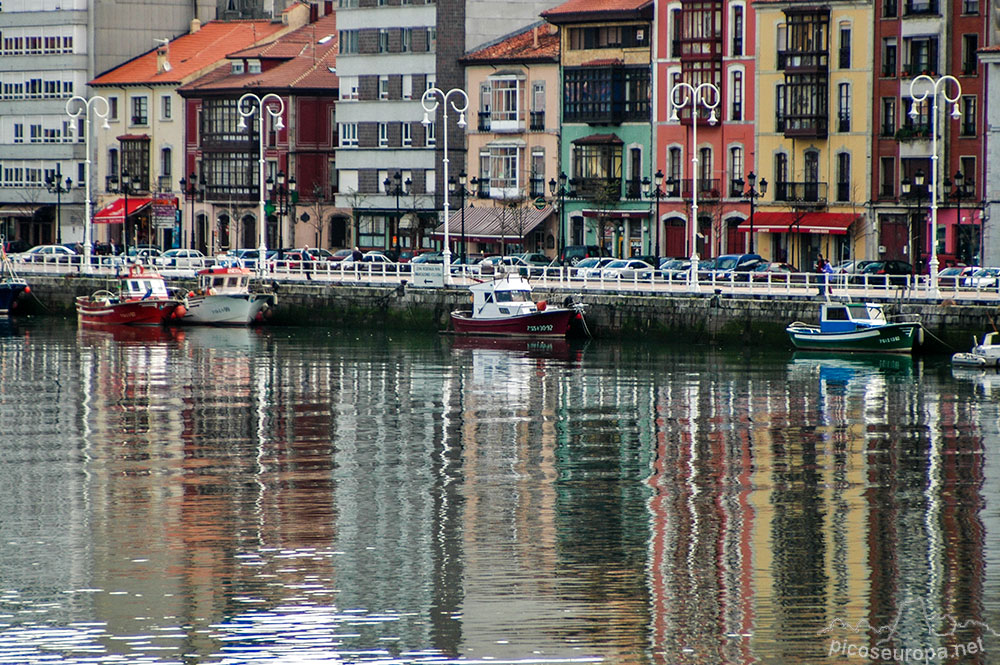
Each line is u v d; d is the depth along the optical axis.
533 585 124.19
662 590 122.94
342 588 123.44
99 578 125.75
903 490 156.00
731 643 112.69
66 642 113.25
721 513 146.50
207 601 120.62
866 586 123.94
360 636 114.00
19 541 135.75
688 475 162.75
